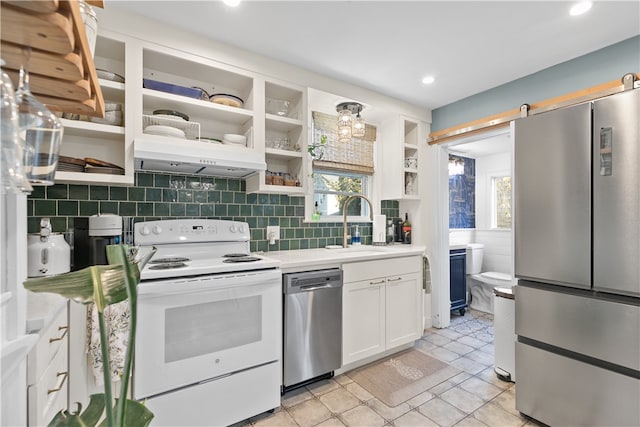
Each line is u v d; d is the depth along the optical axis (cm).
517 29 189
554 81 235
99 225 154
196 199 220
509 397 195
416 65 235
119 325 138
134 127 173
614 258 138
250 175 226
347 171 311
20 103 53
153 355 145
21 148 52
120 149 188
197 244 203
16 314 74
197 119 218
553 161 158
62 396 122
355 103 274
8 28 48
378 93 284
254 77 216
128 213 196
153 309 145
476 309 392
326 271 210
